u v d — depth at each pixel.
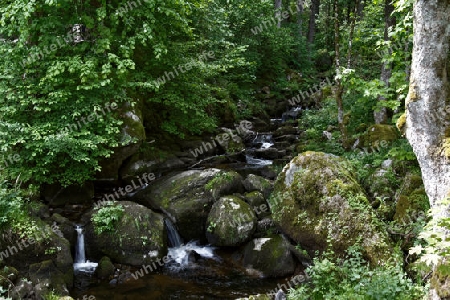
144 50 9.68
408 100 4.52
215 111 13.55
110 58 7.44
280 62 20.33
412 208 6.27
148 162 10.21
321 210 6.52
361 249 5.84
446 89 4.29
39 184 7.83
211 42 11.79
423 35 4.28
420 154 4.51
